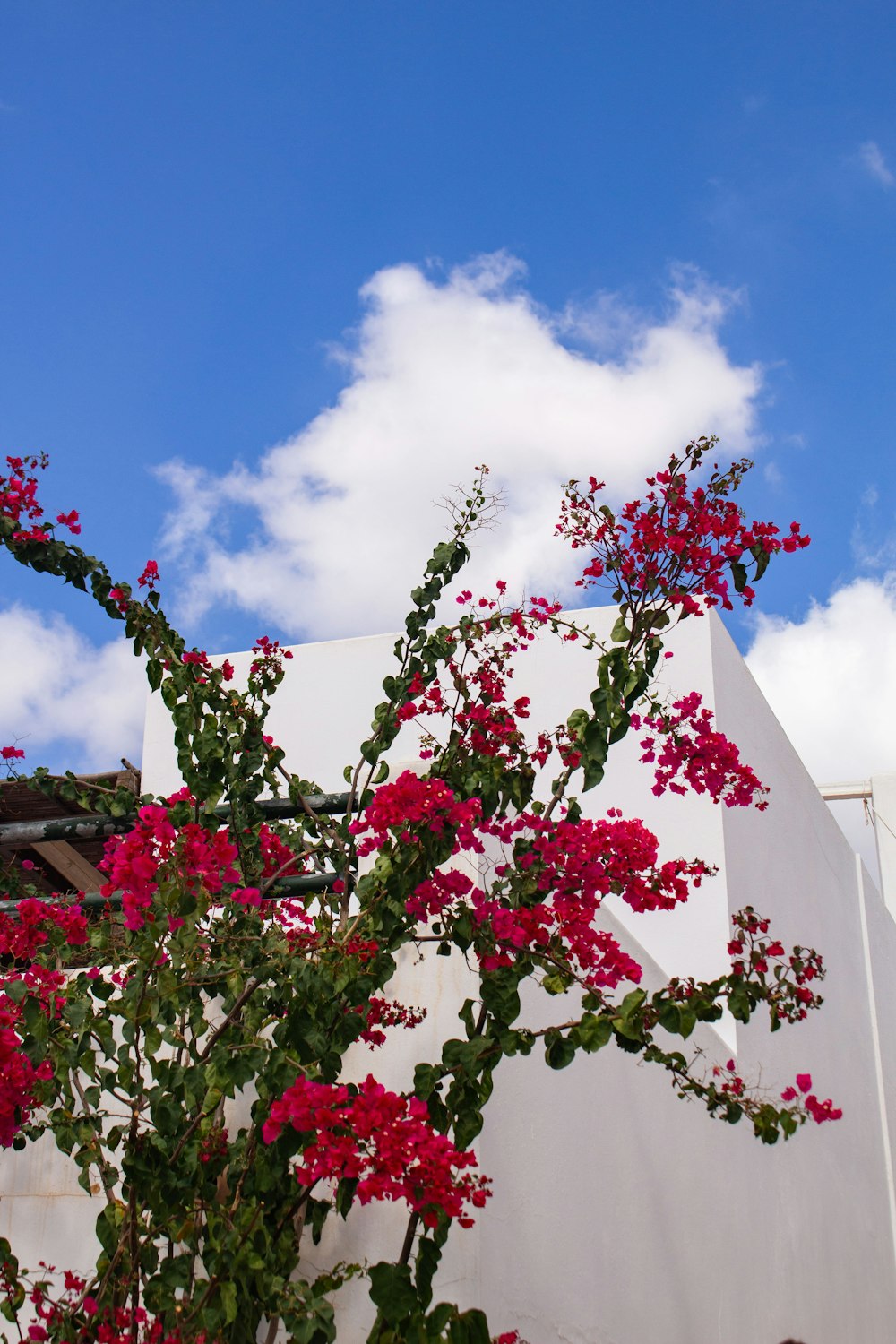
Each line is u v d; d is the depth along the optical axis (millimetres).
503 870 3287
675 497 3395
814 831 9773
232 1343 2916
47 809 5605
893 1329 9867
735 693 7516
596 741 3326
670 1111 5340
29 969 3512
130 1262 3070
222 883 3314
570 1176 4113
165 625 3812
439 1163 2559
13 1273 3219
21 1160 3781
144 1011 3121
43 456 3803
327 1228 3406
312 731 7582
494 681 3730
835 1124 8836
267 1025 3607
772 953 3234
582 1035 2959
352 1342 3264
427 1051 3533
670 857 6648
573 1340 3881
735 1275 5809
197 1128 3250
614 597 3447
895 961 12891
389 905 3145
